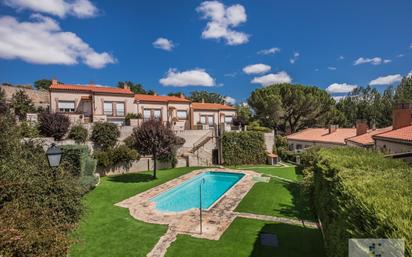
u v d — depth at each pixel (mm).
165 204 16422
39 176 6801
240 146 33469
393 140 16062
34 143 8484
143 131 22656
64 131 24797
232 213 13484
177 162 30062
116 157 24688
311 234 10625
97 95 35625
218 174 26906
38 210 5898
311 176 12961
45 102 47031
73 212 7258
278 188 19188
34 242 4703
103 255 8898
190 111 45625
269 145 35469
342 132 35344
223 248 9406
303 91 46375
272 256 8797
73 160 16266
